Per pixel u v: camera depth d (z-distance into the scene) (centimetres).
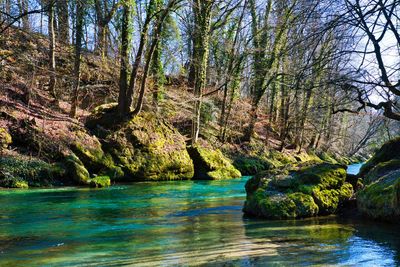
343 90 823
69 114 2166
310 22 691
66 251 710
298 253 693
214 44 3231
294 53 732
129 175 1945
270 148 3278
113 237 817
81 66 2456
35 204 1221
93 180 1691
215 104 3203
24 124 1781
